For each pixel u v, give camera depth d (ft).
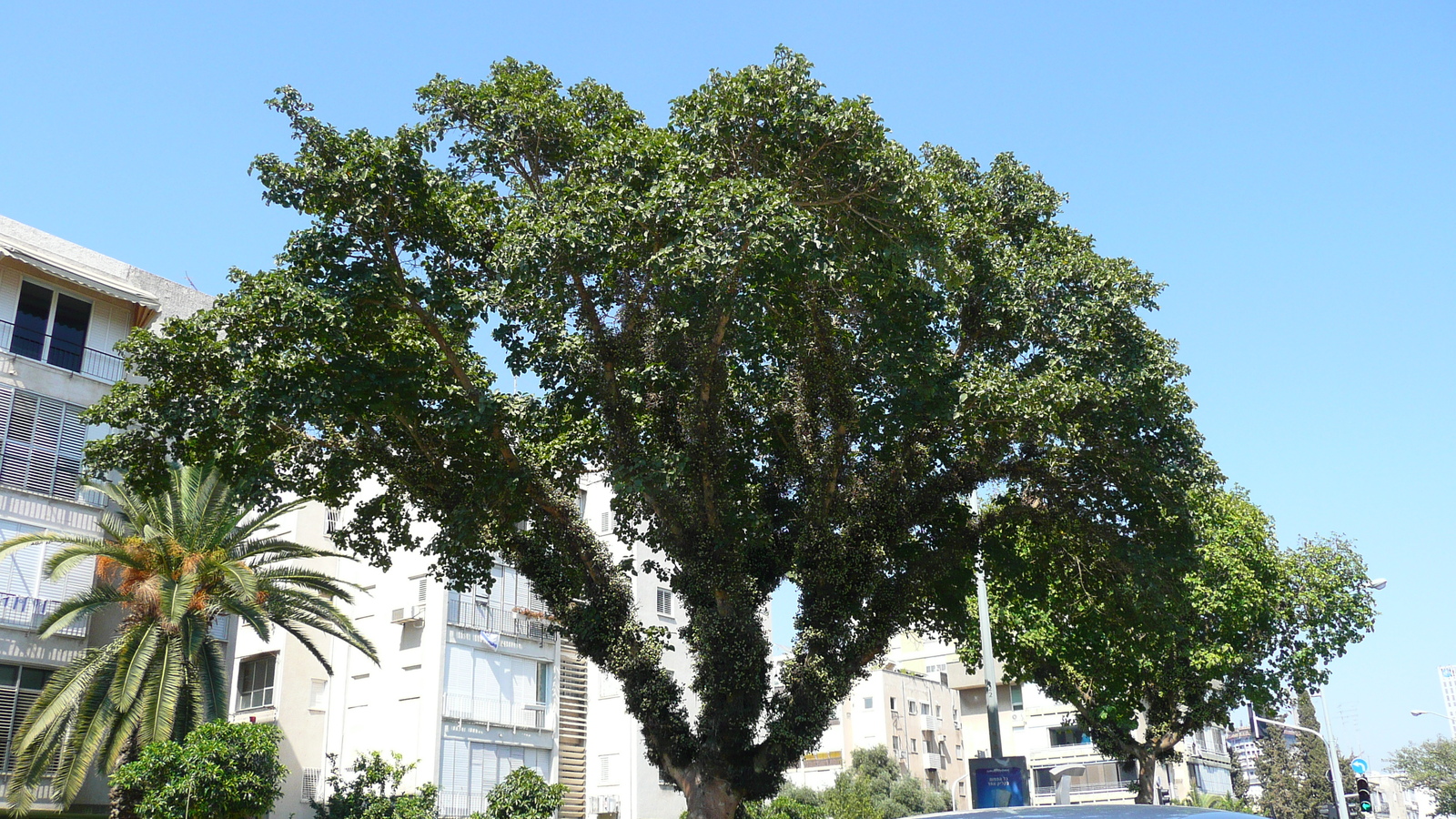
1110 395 56.08
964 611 71.51
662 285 50.93
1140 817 17.29
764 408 63.77
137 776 79.41
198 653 88.69
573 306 55.47
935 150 65.36
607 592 59.93
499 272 50.93
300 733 116.57
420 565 123.95
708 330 52.65
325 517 131.85
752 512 61.52
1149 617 68.44
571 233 47.73
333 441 58.23
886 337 54.85
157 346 50.34
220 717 88.58
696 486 57.47
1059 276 59.41
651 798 137.08
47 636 90.48
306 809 113.60
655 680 58.18
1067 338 58.80
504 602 127.95
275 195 50.16
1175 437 61.11
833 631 58.44
